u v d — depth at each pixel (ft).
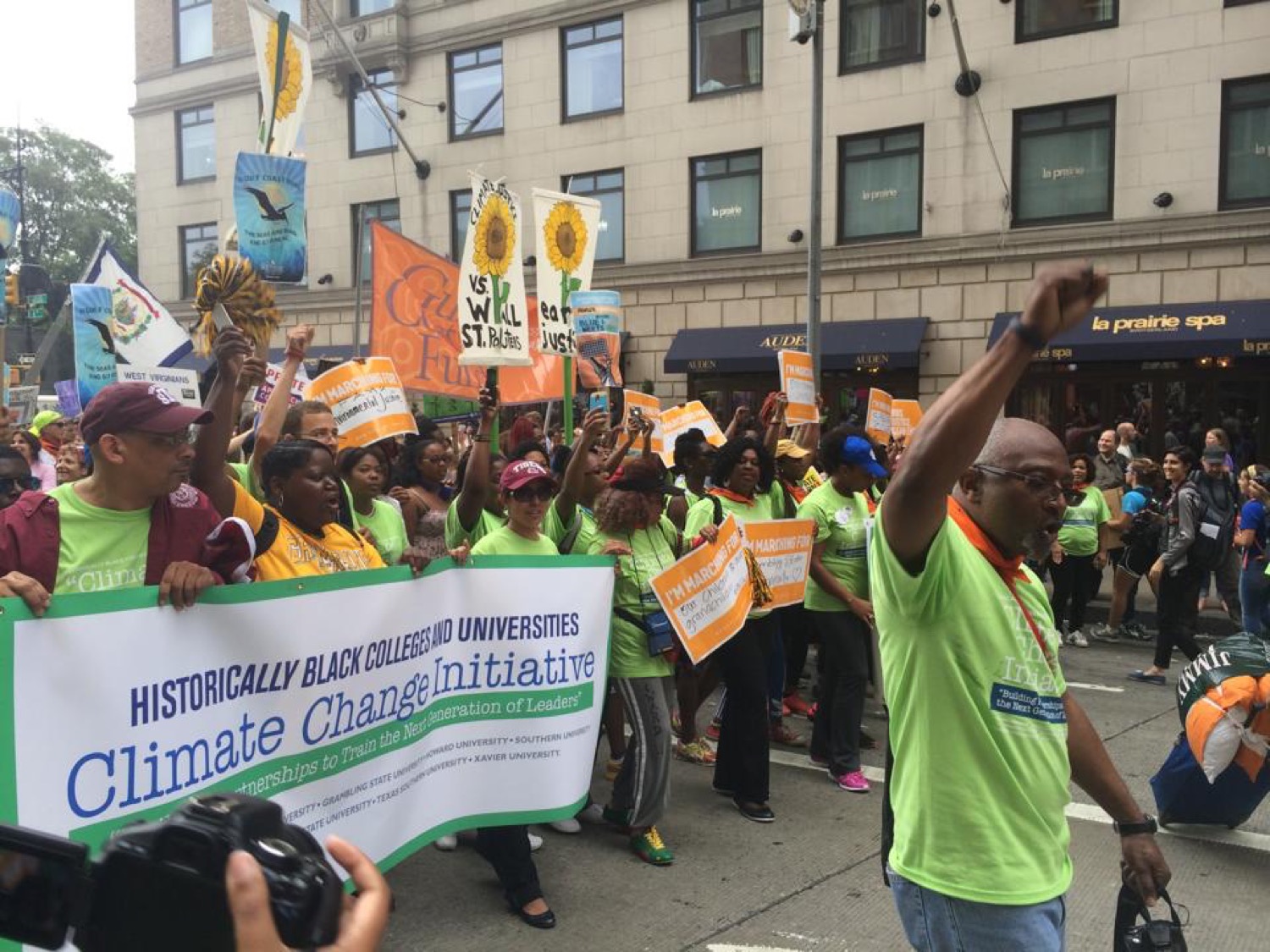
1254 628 24.63
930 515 5.81
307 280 72.95
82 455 21.09
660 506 14.61
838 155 54.29
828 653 17.20
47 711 7.15
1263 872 13.82
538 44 62.95
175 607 8.01
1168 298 46.47
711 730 19.85
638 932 11.98
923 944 6.64
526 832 12.39
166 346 19.43
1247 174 45.37
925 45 51.57
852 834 15.11
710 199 58.70
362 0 70.33
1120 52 47.01
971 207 50.80
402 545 14.44
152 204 80.53
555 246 22.82
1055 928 6.41
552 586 12.05
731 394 58.90
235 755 8.61
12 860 2.88
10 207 18.40
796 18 38.99
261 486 12.17
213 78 76.48
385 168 69.21
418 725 10.75
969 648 6.35
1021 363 5.31
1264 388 45.50
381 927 2.86
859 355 51.75
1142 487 30.07
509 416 57.77
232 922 2.56
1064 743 6.69
